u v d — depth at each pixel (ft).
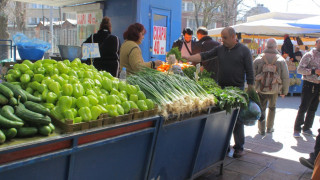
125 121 8.57
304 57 20.79
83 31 33.91
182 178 11.98
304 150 18.80
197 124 11.84
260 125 21.74
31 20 152.35
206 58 16.62
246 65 15.51
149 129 9.28
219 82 16.35
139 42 15.46
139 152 9.40
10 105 7.18
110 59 18.69
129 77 11.87
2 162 5.94
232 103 12.84
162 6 29.07
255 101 15.40
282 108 32.81
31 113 6.84
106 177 8.46
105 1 29.73
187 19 132.36
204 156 13.08
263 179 14.23
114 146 8.40
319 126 25.05
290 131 23.18
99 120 7.76
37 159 6.42
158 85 10.91
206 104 11.68
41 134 6.90
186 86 11.91
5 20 48.03
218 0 83.30
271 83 20.49
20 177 6.39
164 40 29.99
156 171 10.39
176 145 11.00
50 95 8.11
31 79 9.19
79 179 7.70
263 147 19.17
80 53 22.15
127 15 27.63
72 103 7.98
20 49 21.88
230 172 14.88
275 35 46.96
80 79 9.78
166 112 9.79
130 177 9.36
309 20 34.65
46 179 6.91
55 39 81.41
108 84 9.73
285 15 37.83
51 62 10.11
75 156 7.38
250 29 33.53
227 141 14.58
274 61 20.42
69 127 7.10
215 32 41.52
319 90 20.75
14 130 6.45
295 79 42.42
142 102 9.35
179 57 16.72
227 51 15.81
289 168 15.67
